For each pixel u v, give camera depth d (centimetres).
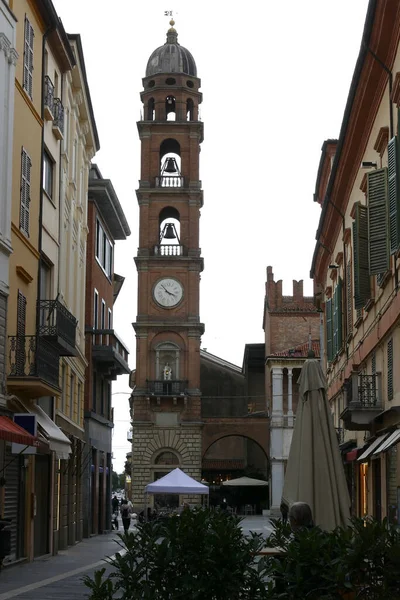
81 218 4291
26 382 2533
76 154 4078
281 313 8838
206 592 824
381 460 2586
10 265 2555
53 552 3297
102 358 5028
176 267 7881
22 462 2755
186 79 8119
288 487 1552
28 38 2795
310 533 841
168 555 834
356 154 2995
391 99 2245
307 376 1591
